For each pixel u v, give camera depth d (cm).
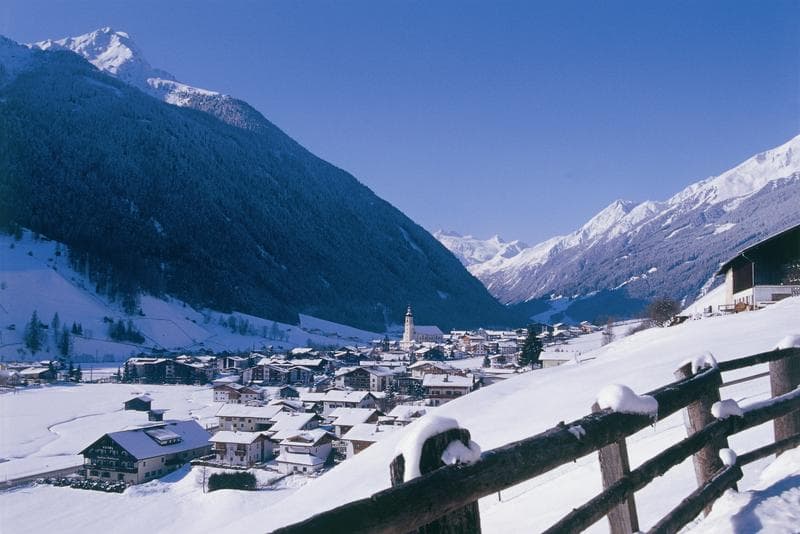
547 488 1031
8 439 7138
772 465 473
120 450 5744
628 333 8544
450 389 9319
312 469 5581
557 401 1925
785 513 356
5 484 5288
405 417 6619
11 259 19825
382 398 9294
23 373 12694
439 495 172
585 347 12100
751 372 1697
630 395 303
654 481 742
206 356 16025
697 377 390
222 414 7819
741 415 418
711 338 2577
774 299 4122
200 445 6512
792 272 4100
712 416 404
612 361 2525
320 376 13762
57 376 13425
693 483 702
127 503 4894
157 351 17262
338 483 1673
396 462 188
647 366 2214
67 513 4662
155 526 4331
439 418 191
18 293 17912
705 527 370
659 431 1208
